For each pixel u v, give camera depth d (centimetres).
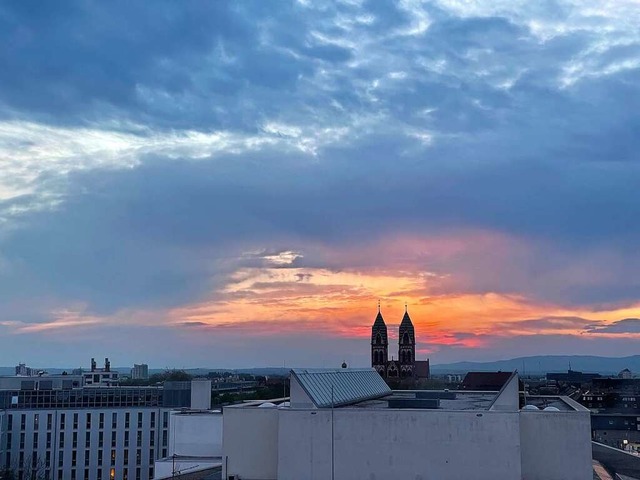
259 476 7044
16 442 16788
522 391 9638
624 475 9231
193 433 9569
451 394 11156
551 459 6588
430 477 6444
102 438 17512
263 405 7762
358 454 6550
